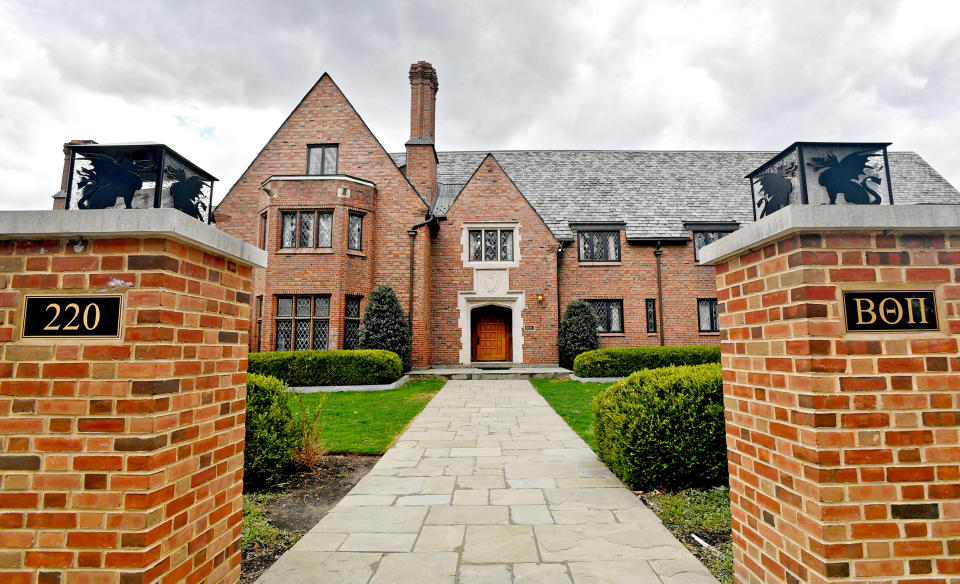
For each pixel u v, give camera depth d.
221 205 13.56
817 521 1.66
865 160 2.05
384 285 12.65
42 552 1.62
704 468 4.01
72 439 1.65
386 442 5.80
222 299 2.19
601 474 4.52
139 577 1.58
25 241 1.76
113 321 1.70
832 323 1.73
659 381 4.27
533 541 3.02
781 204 2.18
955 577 1.63
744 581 2.22
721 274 2.48
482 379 12.42
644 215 16.36
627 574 2.57
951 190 16.86
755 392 2.13
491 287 14.28
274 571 2.63
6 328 1.71
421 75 15.88
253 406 4.36
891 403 1.70
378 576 2.57
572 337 13.73
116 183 2.04
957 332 1.75
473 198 14.62
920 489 1.66
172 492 1.76
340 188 12.59
